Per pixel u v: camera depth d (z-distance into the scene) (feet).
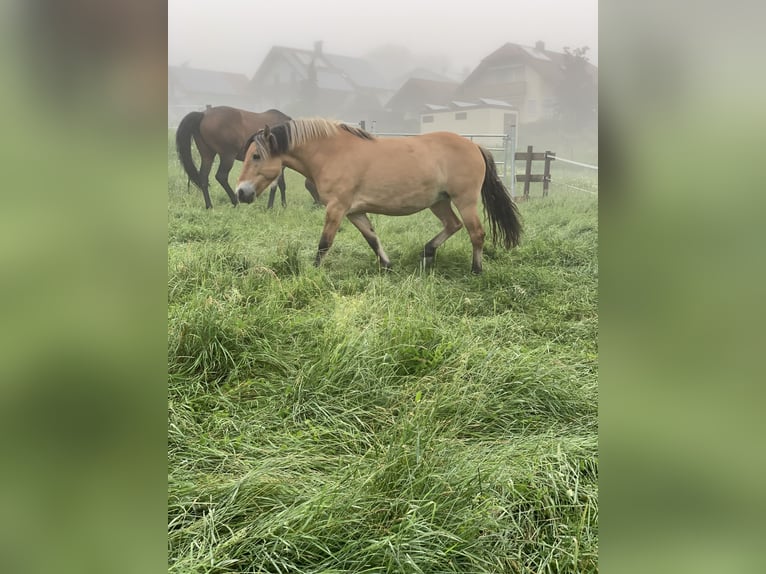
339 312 12.00
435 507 6.48
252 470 7.57
